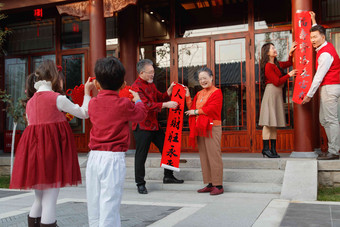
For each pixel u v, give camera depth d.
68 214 3.38
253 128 6.61
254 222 2.82
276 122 5.02
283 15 6.54
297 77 5.13
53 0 6.52
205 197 4.10
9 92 8.36
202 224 2.79
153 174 5.20
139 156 4.46
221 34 6.89
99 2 6.30
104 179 2.07
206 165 4.32
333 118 4.65
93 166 2.11
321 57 4.62
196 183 4.71
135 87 4.24
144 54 7.36
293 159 4.85
